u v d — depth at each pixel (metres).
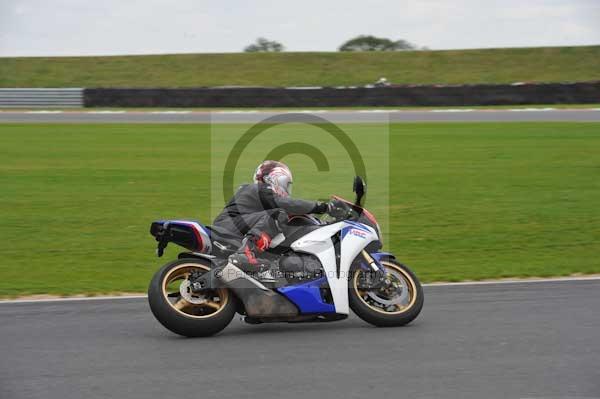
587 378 8.60
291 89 58.06
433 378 8.60
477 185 27.14
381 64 83.62
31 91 61.75
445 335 10.54
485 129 43.38
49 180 28.23
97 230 20.66
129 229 20.83
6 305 13.00
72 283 15.29
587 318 11.56
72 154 34.78
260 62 84.75
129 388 8.27
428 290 14.12
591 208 23.17
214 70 83.81
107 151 35.75
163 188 26.80
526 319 11.52
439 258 17.70
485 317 11.70
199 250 10.87
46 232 20.36
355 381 8.48
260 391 8.14
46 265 17.05
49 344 10.20
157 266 17.11
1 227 20.88
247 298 10.56
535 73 81.81
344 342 10.20
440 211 23.03
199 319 10.33
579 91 57.38
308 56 85.31
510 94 57.53
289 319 10.87
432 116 50.47
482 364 9.12
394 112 53.22
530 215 22.34
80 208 23.44
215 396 7.99
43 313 12.28
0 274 16.12
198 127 45.66
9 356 9.61
